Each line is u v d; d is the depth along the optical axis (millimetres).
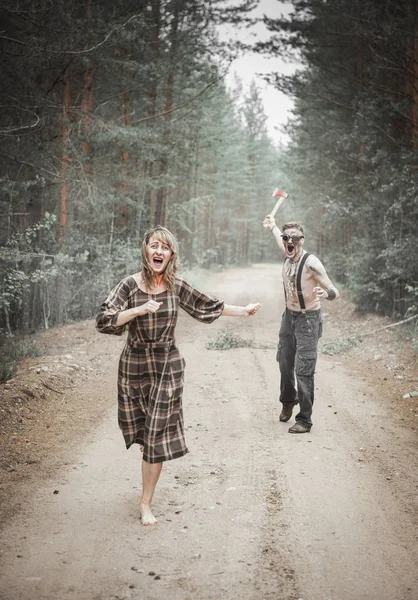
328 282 5602
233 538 3535
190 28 16391
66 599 2834
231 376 8422
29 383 6789
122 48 14914
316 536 3590
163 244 3609
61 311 14141
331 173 21781
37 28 10281
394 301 13305
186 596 2883
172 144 18188
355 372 8953
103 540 3469
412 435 5816
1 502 3963
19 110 11812
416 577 3127
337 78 17578
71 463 4789
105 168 15938
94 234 16125
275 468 4793
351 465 4914
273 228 6094
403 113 13672
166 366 3693
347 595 2934
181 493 4230
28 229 10656
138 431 3762
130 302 3652
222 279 33906
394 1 13336
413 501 4168
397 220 13016
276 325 14609
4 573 3059
